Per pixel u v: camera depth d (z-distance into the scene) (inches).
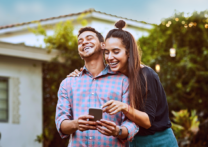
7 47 295.9
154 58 350.6
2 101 309.3
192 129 307.6
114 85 125.3
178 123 312.7
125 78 127.2
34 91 326.0
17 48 302.0
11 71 313.4
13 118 311.7
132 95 122.3
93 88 125.0
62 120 121.1
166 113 136.3
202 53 353.7
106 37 127.9
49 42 330.0
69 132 118.3
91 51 127.3
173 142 135.0
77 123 115.9
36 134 324.2
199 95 348.5
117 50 124.3
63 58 328.2
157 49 357.4
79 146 121.3
